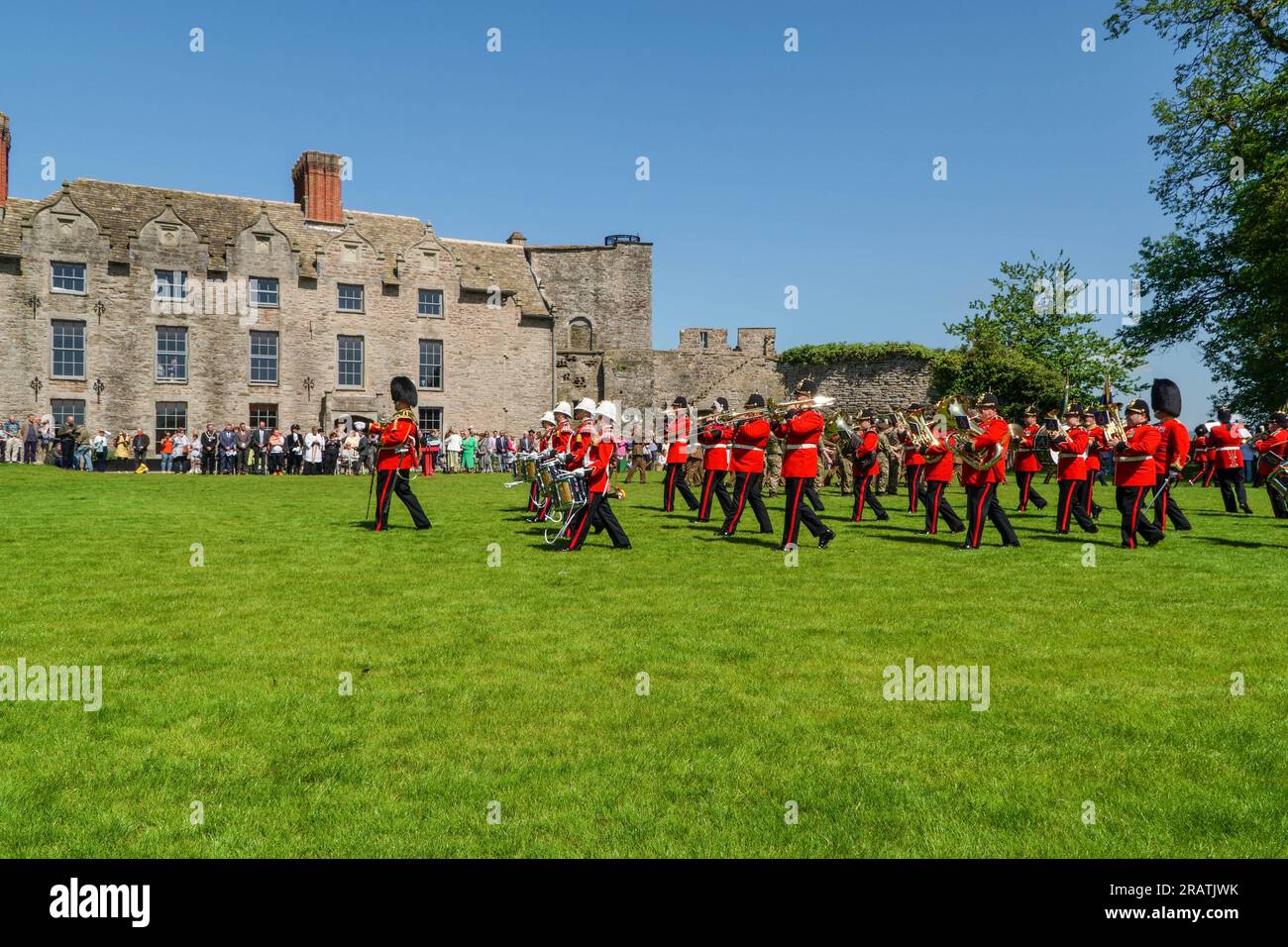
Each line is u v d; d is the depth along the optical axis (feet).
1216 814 13.34
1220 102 108.78
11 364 128.77
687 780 14.61
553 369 169.17
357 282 152.25
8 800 13.57
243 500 69.10
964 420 46.39
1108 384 49.65
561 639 23.52
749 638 23.65
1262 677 20.21
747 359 191.42
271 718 17.31
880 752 15.75
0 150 132.57
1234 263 118.83
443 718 17.40
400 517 56.49
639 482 100.63
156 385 138.00
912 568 35.78
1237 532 50.55
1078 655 22.03
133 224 140.05
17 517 53.88
